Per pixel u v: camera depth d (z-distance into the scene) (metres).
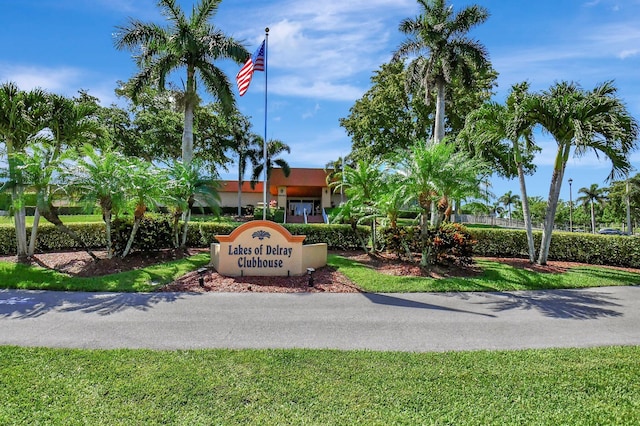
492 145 14.75
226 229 15.85
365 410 3.83
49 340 5.63
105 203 11.23
